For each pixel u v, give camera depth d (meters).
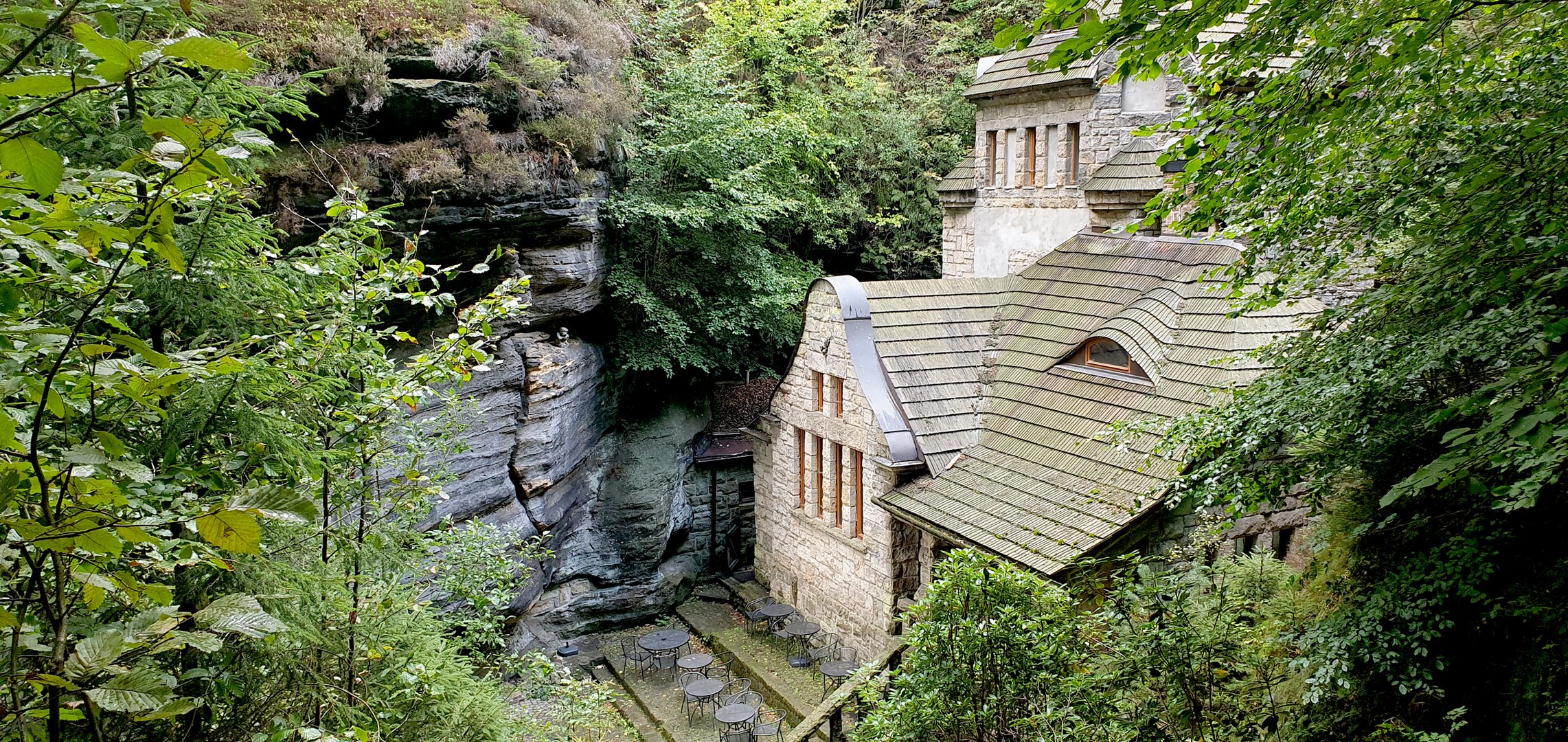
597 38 20.31
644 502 21.20
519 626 18.69
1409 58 6.23
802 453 19.27
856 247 29.50
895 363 16.73
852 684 10.35
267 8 15.16
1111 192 17.98
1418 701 7.43
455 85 16.05
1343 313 7.61
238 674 5.89
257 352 6.29
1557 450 4.99
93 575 3.22
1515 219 6.07
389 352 15.87
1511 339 5.98
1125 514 11.91
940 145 29.52
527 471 17.98
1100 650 8.23
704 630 20.00
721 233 23.00
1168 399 13.34
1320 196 7.39
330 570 7.16
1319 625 7.58
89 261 3.72
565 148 17.52
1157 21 6.11
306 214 14.34
